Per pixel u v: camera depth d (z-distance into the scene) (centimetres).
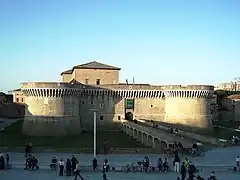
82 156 6631
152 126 10281
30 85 10244
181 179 4859
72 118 10850
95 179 5006
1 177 5072
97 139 9625
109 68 12781
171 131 9412
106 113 11925
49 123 10231
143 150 6938
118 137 10150
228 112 17038
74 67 12644
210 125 11975
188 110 11750
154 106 12231
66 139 9512
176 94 11819
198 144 7138
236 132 12081
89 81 12681
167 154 6750
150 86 12131
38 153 6862
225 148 7700
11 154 6806
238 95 17712
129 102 12056
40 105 10281
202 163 6003
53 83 10250
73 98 10938
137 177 5134
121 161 6138
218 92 19600
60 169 5209
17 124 12594
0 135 10069
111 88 11906
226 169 5612
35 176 5153
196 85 11669
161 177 5141
